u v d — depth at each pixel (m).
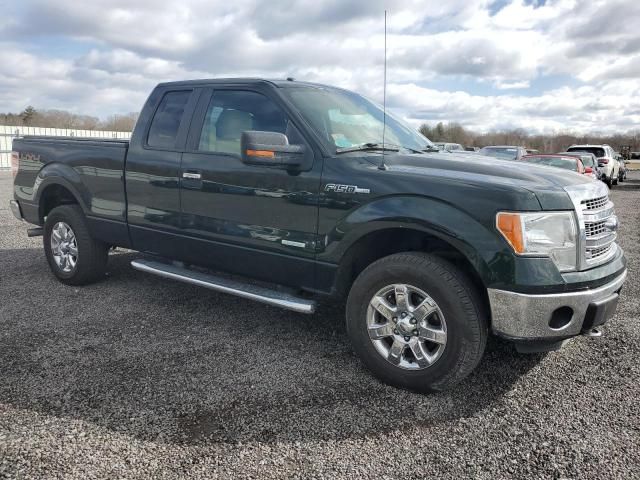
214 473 2.39
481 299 3.08
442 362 3.02
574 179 3.28
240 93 4.02
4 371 3.36
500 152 16.48
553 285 2.82
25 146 5.57
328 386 3.25
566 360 3.63
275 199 3.63
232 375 3.37
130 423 2.78
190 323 4.30
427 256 3.10
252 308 4.69
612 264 3.21
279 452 2.56
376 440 2.67
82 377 3.30
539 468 2.45
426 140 4.55
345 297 3.56
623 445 2.63
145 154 4.43
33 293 5.04
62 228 5.25
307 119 3.65
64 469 2.39
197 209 4.09
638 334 4.09
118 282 5.43
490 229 2.87
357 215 3.26
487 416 2.91
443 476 2.39
